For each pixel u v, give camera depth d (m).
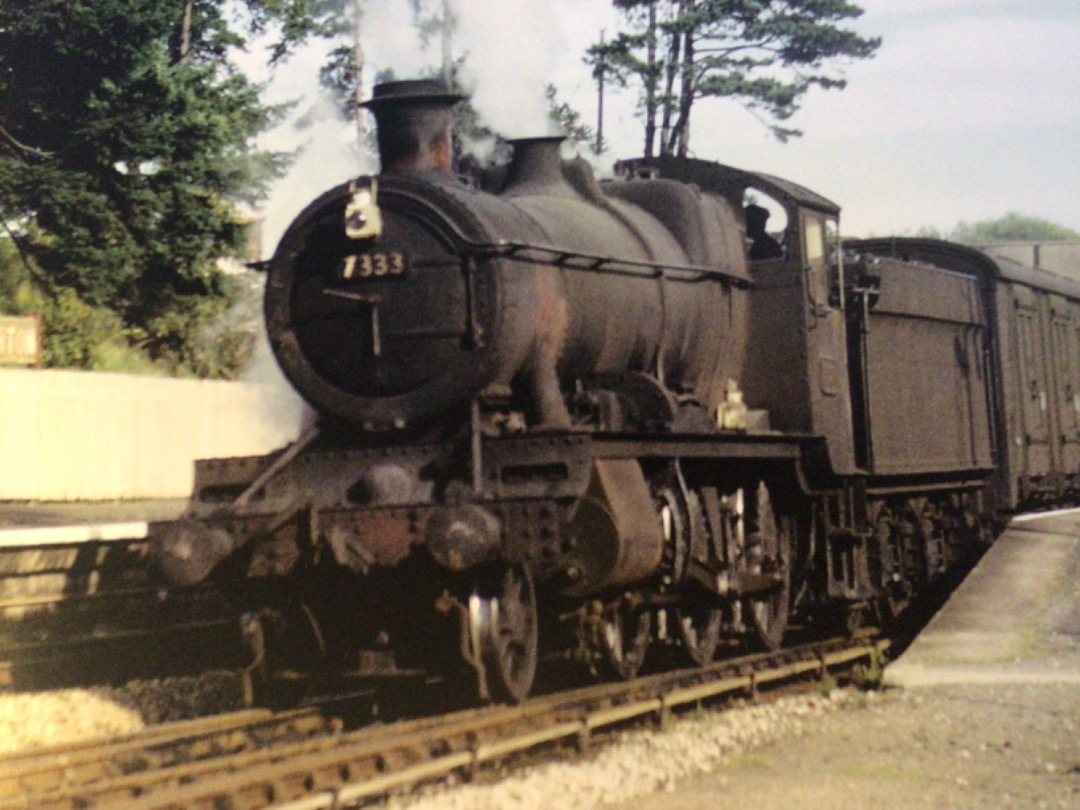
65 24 22.58
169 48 28.53
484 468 9.47
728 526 11.53
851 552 13.39
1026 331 19.14
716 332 12.14
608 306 10.66
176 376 27.80
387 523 9.21
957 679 10.79
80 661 12.32
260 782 7.02
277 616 9.92
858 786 7.54
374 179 9.99
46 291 25.64
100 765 7.96
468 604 9.26
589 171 11.74
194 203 24.45
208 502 10.16
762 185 12.92
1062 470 20.39
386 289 9.89
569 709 8.96
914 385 15.27
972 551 16.72
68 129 23.86
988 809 7.10
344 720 9.66
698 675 10.57
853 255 16.31
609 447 9.51
